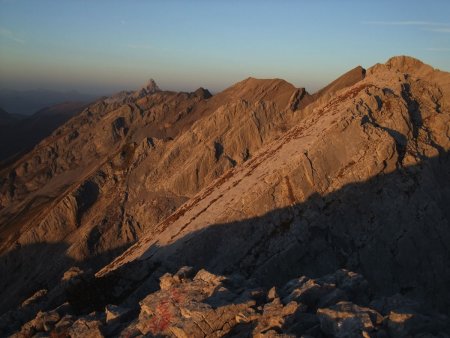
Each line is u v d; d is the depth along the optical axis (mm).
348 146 61250
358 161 60031
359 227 56656
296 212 58031
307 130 69250
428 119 66312
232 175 73375
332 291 25812
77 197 104750
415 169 59438
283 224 57594
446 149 63688
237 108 111812
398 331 21094
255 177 65438
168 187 98875
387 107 65688
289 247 54750
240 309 24422
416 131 64312
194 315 24219
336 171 60219
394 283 53469
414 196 57625
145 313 27141
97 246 91250
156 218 93375
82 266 88438
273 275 53500
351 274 27938
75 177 153000
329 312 22359
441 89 70812
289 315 23141
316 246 55281
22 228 114812
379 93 67062
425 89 70125
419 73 76250
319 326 22562
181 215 69625
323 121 67812
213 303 25094
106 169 114000
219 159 100250
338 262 54469
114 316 27938
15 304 85500
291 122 106438
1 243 121875
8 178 163500
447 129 65000
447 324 22312
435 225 56250
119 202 100062
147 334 25031
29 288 87875
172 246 60594
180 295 27062
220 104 155375
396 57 79625
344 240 55844
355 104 65188
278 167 63062
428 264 54625
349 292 26609
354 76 111062
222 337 23609
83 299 36781
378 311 24328
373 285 53062
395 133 62906
